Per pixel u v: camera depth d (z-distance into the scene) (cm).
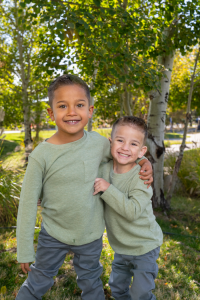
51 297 206
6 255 278
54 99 146
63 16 326
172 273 261
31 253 144
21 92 883
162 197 511
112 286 183
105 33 347
